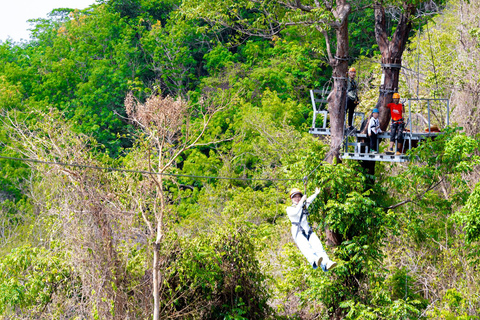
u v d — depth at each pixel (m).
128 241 18.58
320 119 42.94
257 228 21.80
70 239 17.33
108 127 47.97
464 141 17.70
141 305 18.39
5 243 29.84
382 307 18.78
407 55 31.45
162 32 53.34
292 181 21.34
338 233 20.58
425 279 21.19
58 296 18.19
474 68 27.16
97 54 55.34
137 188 18.11
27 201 35.44
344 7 19.97
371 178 20.72
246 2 22.31
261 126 36.66
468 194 19.28
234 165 37.75
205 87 47.72
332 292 19.67
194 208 33.38
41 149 18.02
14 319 18.47
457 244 21.05
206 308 20.53
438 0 22.73
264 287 21.38
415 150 17.80
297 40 48.84
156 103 17.89
